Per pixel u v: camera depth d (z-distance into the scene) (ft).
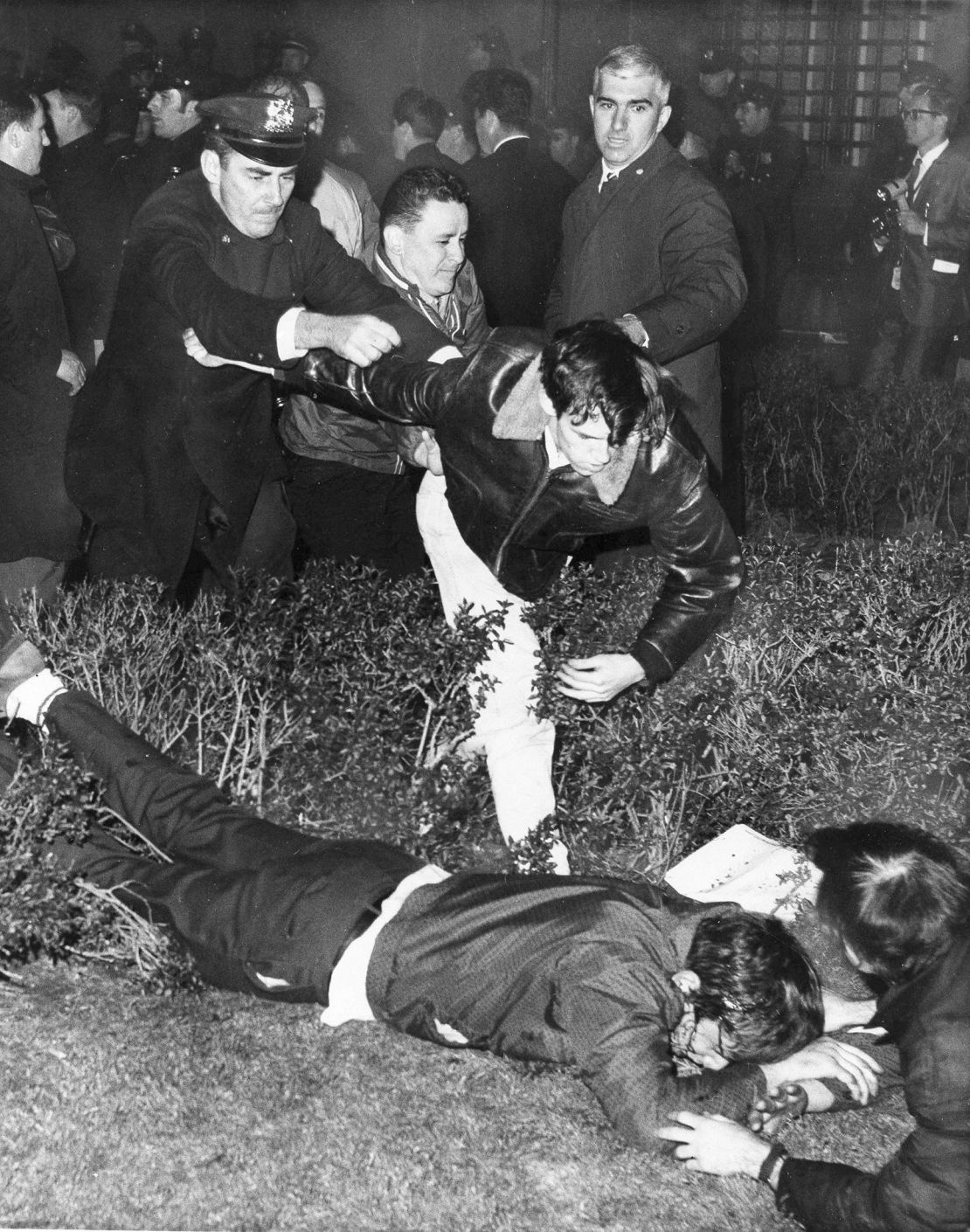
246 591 13.50
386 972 9.75
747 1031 9.18
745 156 31.22
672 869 12.30
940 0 44.39
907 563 14.42
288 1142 9.28
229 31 41.11
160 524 14.16
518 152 20.93
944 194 26.99
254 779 12.52
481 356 11.29
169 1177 8.96
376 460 15.46
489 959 9.54
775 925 9.62
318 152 18.54
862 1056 9.68
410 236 13.47
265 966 10.04
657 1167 9.21
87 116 21.70
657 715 12.80
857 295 31.30
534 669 12.18
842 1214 8.48
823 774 12.89
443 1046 10.03
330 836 12.05
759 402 25.02
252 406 14.06
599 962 9.27
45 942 10.37
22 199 15.17
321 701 12.26
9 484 15.30
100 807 11.19
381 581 13.55
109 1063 9.86
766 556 14.53
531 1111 9.66
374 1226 8.66
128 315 13.57
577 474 10.97
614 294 16.05
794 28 44.83
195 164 21.74
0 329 15.11
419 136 25.62
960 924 8.43
